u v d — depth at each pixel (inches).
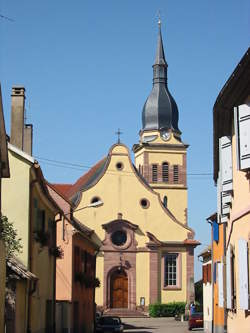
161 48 3971.5
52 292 1336.1
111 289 2778.1
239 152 647.8
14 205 1046.4
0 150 824.9
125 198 2822.3
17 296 937.5
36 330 1108.5
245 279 693.9
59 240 1603.1
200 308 2770.7
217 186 1034.7
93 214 2792.8
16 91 1318.9
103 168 2832.2
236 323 799.7
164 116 3772.1
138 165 3666.3
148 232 2807.6
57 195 1695.4
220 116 816.3
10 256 960.3
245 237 719.7
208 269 1642.5
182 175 3506.4
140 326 2346.2
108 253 2778.1
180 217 3449.8
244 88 683.4
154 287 2778.1
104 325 2054.6
